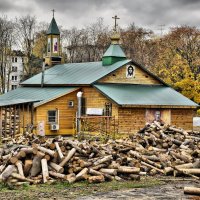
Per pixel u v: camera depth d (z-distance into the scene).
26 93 47.91
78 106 42.47
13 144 26.62
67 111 44.31
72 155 19.36
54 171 18.70
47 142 21.38
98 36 116.38
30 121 42.78
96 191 16.75
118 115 41.12
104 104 42.72
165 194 16.42
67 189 17.00
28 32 97.19
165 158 22.03
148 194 16.39
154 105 42.53
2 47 93.56
